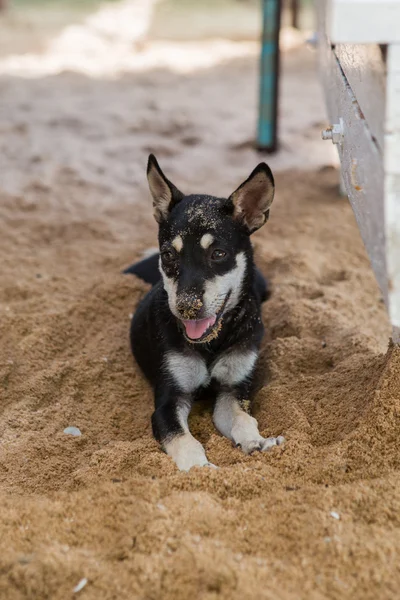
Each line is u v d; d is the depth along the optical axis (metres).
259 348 6.30
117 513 4.30
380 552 3.89
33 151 12.45
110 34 22.92
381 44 3.74
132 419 5.81
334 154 12.55
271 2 11.66
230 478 4.60
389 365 5.00
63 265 8.63
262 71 12.10
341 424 5.16
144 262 7.98
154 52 20.64
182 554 3.88
